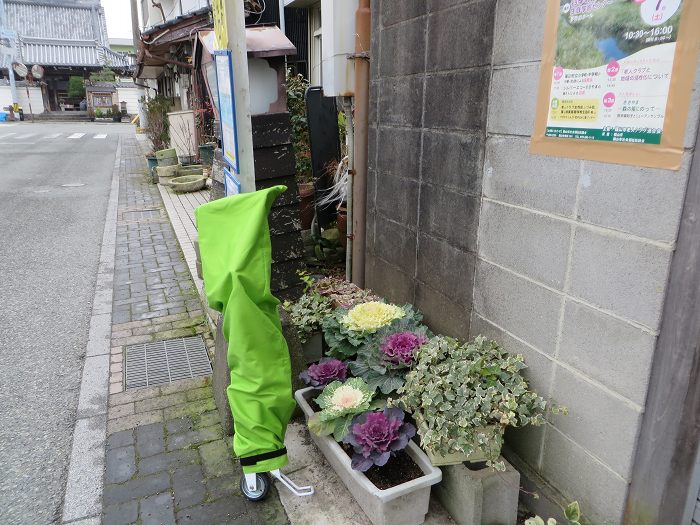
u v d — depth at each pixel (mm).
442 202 2736
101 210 8422
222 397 2795
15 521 2236
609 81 1704
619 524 1882
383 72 3213
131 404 3051
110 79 38031
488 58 2270
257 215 2174
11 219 7707
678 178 1531
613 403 1840
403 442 2150
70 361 3605
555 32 1893
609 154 1737
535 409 2166
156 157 11055
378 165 3416
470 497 2066
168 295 4758
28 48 38688
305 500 2311
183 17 9922
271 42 3252
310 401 2725
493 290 2408
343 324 2848
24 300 4672
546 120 1983
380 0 3154
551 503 2119
